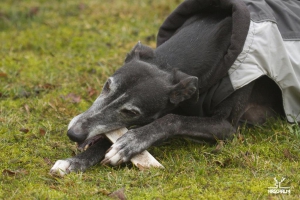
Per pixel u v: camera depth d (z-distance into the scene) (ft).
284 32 33.50
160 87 29.96
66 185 27.37
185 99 30.50
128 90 29.68
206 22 33.60
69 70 45.01
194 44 32.40
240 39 30.89
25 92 40.52
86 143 30.81
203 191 27.07
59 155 31.30
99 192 26.66
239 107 32.58
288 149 31.73
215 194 26.71
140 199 26.17
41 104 38.22
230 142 32.04
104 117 29.68
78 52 49.19
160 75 30.53
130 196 26.53
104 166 29.14
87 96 40.27
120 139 29.04
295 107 34.53
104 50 49.24
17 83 42.34
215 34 32.53
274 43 32.30
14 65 45.85
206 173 28.68
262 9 33.09
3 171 28.68
